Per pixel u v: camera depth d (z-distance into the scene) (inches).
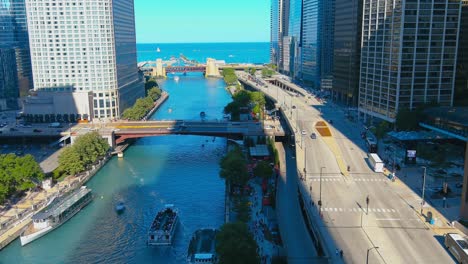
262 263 5334.6
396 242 5423.2
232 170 7760.8
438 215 6210.6
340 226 5851.4
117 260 6077.8
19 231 6697.8
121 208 7564.0
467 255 4749.0
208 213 7445.9
